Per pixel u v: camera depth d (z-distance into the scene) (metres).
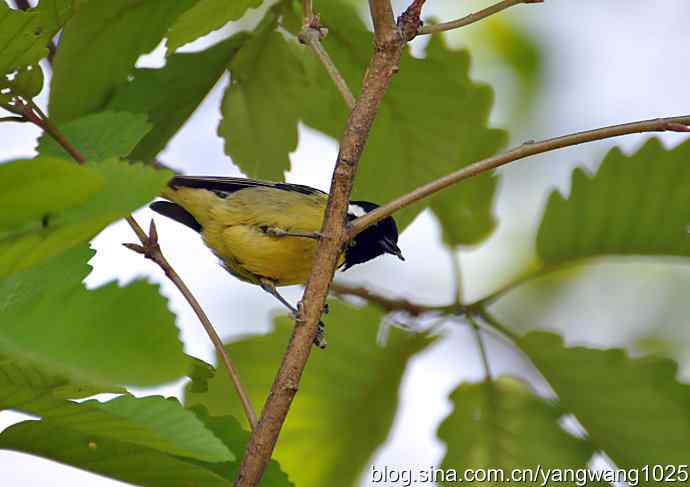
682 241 8.34
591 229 8.55
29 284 4.53
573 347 8.43
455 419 8.68
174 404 4.45
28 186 3.29
